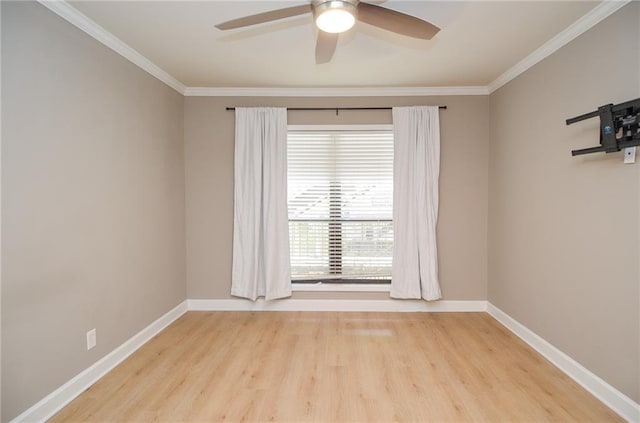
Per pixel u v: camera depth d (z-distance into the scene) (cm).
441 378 225
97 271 225
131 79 261
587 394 206
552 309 245
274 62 281
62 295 196
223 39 240
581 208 215
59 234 194
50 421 183
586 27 209
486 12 203
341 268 365
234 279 354
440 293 349
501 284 321
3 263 163
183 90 345
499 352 262
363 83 332
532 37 235
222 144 354
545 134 252
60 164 194
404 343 279
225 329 310
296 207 361
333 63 282
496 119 327
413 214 342
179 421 184
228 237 359
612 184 191
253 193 347
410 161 341
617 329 189
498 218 325
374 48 253
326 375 230
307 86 341
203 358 254
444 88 342
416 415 188
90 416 187
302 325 319
